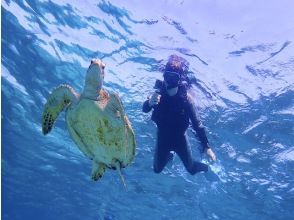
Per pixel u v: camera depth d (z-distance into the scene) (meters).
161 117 8.48
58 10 11.42
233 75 11.81
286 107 12.16
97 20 11.35
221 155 15.09
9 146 23.25
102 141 4.49
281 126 12.95
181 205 21.45
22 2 11.54
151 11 10.91
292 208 17.75
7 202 36.91
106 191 23.61
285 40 10.85
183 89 8.33
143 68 12.20
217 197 18.94
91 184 23.66
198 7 10.78
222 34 11.08
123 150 4.62
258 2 10.48
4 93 17.00
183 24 11.03
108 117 4.28
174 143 8.86
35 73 14.81
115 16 11.11
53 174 25.19
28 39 12.94
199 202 20.25
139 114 14.21
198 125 8.20
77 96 4.39
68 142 19.28
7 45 13.77
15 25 12.56
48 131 4.52
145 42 11.46
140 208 24.30
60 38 12.35
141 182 19.84
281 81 11.49
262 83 11.78
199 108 12.87
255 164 15.09
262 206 18.45
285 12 10.50
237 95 12.34
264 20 10.75
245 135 13.74
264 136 13.62
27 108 17.73
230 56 11.43
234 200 18.62
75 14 11.34
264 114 12.70
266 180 15.98
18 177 28.39
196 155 14.73
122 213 26.98
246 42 11.12
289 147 13.84
